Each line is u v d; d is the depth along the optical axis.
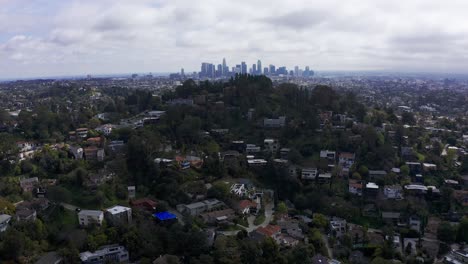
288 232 114.31
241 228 115.38
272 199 140.50
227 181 143.12
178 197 126.50
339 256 106.62
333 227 118.81
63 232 101.56
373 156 155.62
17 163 135.25
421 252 110.00
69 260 91.62
